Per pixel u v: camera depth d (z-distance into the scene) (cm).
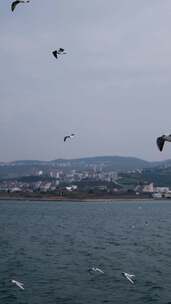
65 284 5366
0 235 10869
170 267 6494
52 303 4606
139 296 4916
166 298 4875
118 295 4931
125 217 18938
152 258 7269
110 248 8469
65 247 8581
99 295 4912
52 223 15225
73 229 12788
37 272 6050
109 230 12488
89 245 8919
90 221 16312
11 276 5778
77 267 6412
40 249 8262
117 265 6600
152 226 14062
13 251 7969
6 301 4678
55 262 6812
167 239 10150
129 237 10550
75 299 4756
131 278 5709
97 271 6091
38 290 5094
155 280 5641
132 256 7462
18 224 14688
